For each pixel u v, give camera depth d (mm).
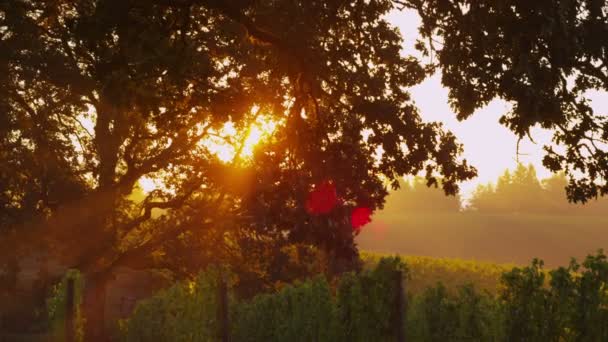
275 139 16469
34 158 25016
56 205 25391
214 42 17172
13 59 21250
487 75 11961
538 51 11492
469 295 13031
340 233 15695
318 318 16266
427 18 12773
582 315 11172
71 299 17359
